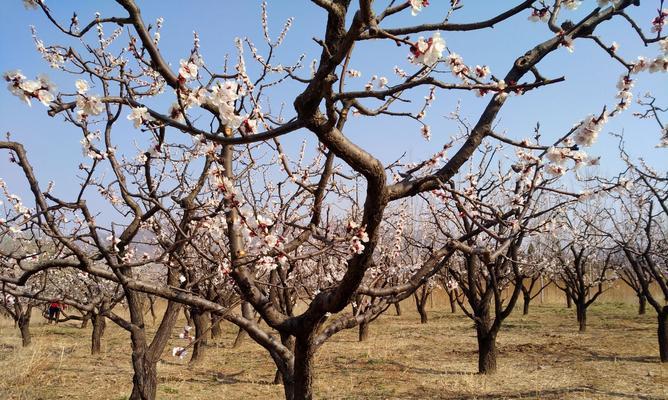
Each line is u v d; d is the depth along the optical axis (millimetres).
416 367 9219
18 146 3184
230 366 9875
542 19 2904
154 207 4465
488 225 3955
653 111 6352
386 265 7355
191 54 3514
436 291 26203
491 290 8414
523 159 4168
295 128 2225
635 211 11039
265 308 3174
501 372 8508
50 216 3145
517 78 2957
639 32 2742
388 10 2037
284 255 2891
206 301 3369
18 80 1975
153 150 2996
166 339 5062
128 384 8211
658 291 23328
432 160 3494
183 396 7418
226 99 2244
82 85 2154
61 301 4430
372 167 2371
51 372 8883
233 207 2859
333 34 2281
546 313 18188
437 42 1863
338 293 2779
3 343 12234
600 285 14930
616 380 7715
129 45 3947
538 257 14719
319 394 7289
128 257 4957
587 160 3117
